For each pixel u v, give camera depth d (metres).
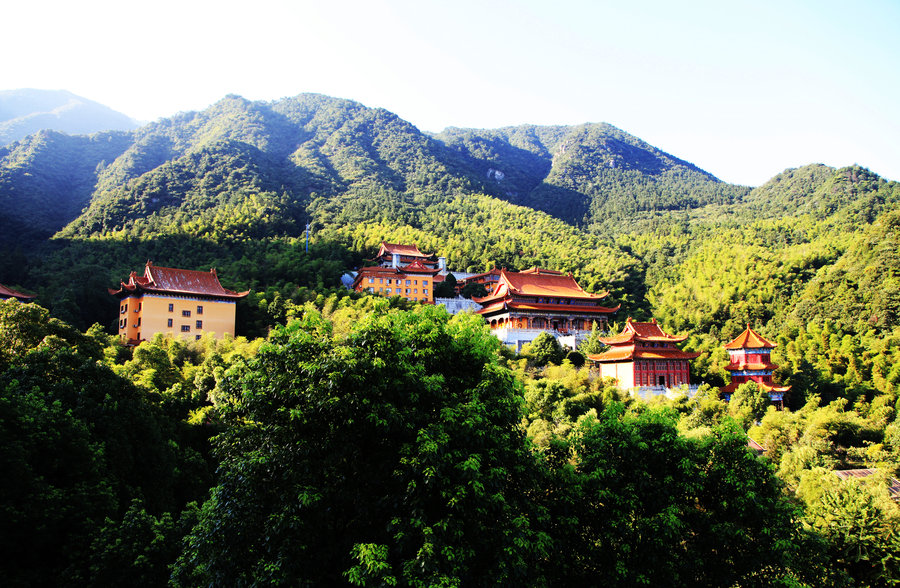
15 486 30.91
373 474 23.16
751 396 81.19
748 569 25.25
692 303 140.50
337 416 22.86
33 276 119.69
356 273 153.50
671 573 24.20
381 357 24.05
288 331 26.50
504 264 171.50
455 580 19.61
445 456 21.86
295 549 21.31
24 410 34.25
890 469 59.22
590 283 153.38
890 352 98.69
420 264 140.25
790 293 141.75
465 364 27.03
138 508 35.62
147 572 30.73
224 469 25.77
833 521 38.94
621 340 90.94
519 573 21.47
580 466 27.80
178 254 139.25
